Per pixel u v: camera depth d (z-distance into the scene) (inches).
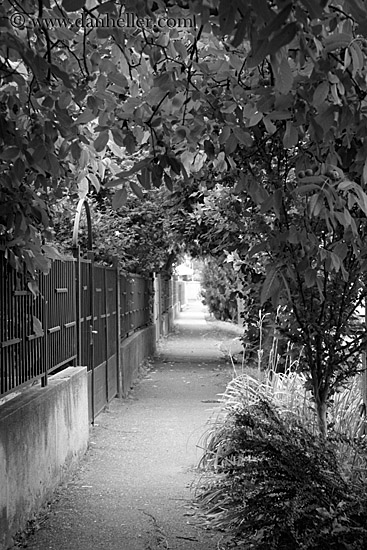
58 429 305.1
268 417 238.8
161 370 762.2
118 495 289.7
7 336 257.3
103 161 256.5
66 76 148.4
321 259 187.6
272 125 180.4
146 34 196.5
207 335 1344.7
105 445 386.0
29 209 230.7
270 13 103.2
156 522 253.4
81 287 414.6
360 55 144.3
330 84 148.5
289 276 197.2
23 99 203.9
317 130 164.7
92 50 199.8
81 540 236.1
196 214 467.8
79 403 355.9
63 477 309.1
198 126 198.5
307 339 229.6
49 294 327.6
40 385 311.0
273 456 208.5
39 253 253.3
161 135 200.5
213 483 281.9
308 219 206.1
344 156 195.6
